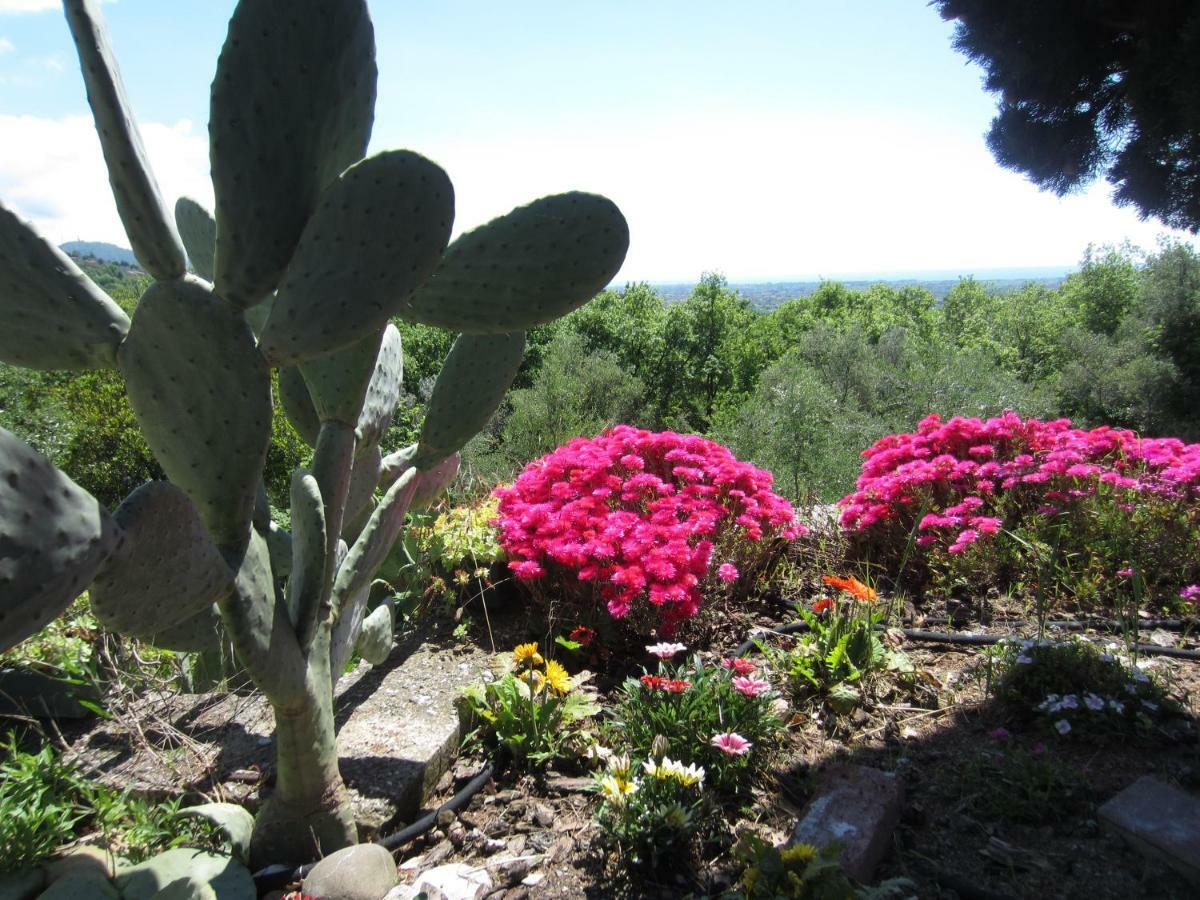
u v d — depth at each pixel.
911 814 1.90
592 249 1.84
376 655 2.40
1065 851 1.75
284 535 2.21
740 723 2.10
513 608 3.14
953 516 3.22
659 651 2.31
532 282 1.83
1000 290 54.69
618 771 1.85
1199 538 3.13
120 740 2.31
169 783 2.06
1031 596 3.16
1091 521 3.26
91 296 1.47
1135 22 4.66
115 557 1.25
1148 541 3.16
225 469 1.49
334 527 1.83
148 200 1.34
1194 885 1.62
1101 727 2.16
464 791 2.06
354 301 1.48
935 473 3.43
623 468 3.46
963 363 11.65
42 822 1.81
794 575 3.41
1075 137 5.49
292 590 1.76
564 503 3.12
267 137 1.42
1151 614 3.02
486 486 4.55
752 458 8.78
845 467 7.96
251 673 1.57
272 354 1.49
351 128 1.58
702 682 2.21
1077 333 17.47
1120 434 3.86
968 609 3.12
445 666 2.69
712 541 3.08
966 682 2.53
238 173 1.41
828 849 1.49
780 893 1.47
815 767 2.13
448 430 2.17
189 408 1.47
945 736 2.25
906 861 1.74
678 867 1.77
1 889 1.67
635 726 2.15
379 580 3.10
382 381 2.15
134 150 1.32
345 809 1.84
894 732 2.28
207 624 1.65
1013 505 3.50
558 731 2.23
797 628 2.94
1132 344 16.44
